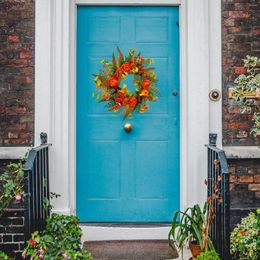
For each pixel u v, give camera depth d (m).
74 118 5.02
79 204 5.08
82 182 5.09
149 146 5.10
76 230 4.32
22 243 4.76
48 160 4.73
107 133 5.10
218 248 4.09
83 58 5.09
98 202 5.09
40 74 4.78
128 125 5.09
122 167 5.10
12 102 4.80
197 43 4.84
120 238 4.98
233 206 4.82
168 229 4.98
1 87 4.81
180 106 5.07
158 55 5.09
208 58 4.84
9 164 4.73
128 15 5.10
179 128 5.10
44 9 4.78
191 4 4.85
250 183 4.82
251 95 4.57
